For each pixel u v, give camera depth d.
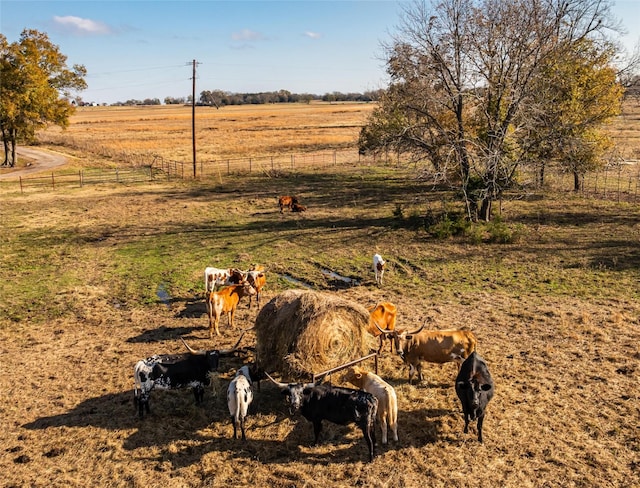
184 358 9.77
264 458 8.45
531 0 22.62
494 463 8.16
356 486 7.72
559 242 21.39
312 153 61.50
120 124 111.00
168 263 20.22
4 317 15.01
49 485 7.85
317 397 8.48
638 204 27.92
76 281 18.16
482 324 13.75
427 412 9.73
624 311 14.27
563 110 25.92
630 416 9.30
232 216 29.00
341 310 10.00
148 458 8.49
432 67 24.08
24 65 50.22
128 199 34.84
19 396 10.54
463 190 23.59
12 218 28.80
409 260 19.91
